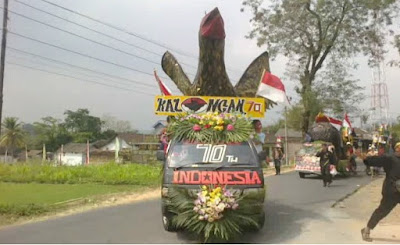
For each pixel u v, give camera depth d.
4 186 17.66
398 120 61.09
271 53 33.91
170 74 15.41
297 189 16.39
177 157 8.84
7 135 75.94
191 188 8.02
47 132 85.81
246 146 8.98
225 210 7.69
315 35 33.84
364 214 10.97
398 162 7.97
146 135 76.06
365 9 32.62
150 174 20.77
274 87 13.59
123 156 43.50
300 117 39.66
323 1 31.86
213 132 9.12
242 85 15.20
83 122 91.94
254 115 13.61
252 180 8.23
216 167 8.46
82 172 21.31
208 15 12.95
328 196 14.38
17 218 10.55
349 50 34.25
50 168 22.92
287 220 10.17
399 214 10.71
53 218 10.58
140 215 10.95
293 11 32.69
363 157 8.34
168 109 14.08
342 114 35.03
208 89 13.93
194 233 8.69
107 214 11.10
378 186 17.81
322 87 34.84
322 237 8.50
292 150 61.38
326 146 18.02
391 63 15.43
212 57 13.41
